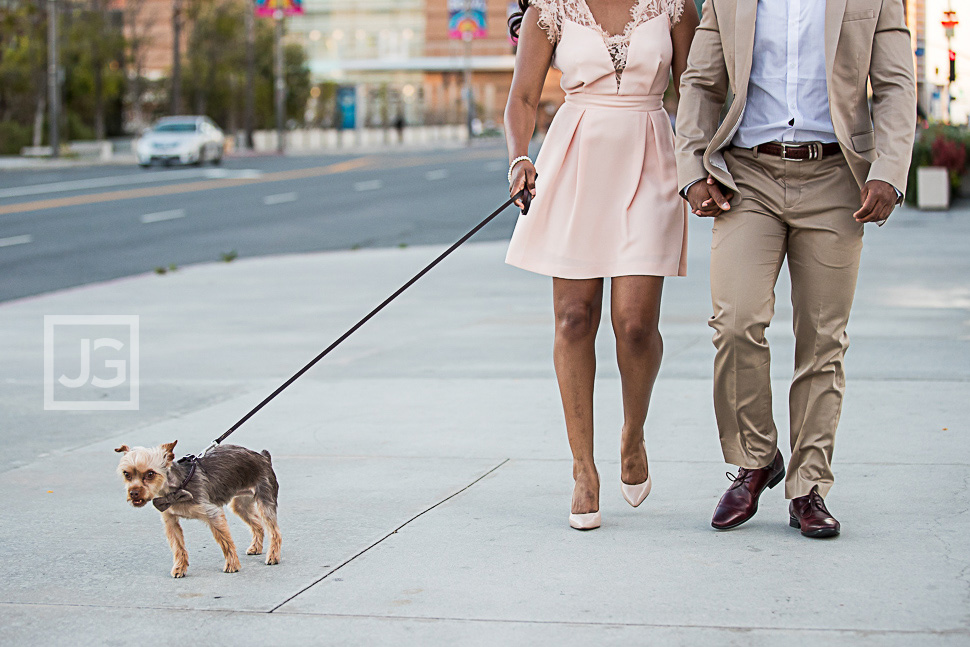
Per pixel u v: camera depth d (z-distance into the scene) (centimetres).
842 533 562
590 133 591
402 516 619
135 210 3291
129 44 7244
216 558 563
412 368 1093
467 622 461
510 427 834
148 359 1196
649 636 440
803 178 546
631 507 625
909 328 1200
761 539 558
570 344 592
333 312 1540
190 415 917
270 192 3844
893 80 537
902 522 576
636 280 585
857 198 550
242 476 543
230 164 5447
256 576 530
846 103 539
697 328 1256
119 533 611
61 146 5984
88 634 464
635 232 586
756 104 554
